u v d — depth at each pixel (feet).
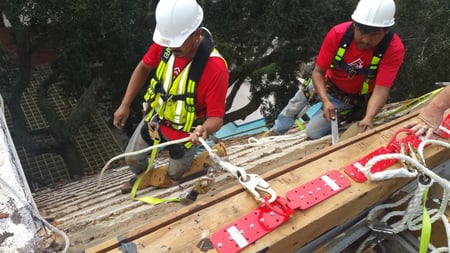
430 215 7.16
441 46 26.84
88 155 38.11
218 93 9.46
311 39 28.02
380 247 7.38
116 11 24.35
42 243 6.26
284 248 6.15
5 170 7.52
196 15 9.01
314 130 14.92
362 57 11.76
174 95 9.81
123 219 10.28
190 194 10.25
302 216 6.20
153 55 10.62
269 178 6.95
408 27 27.94
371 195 6.87
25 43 28.94
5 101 31.89
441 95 7.37
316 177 6.95
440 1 27.09
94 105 31.60
